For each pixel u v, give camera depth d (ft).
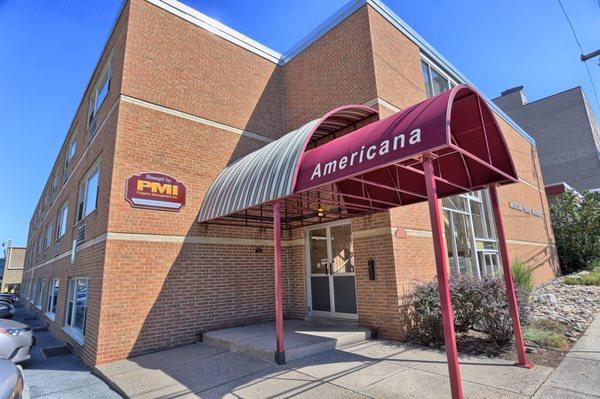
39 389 18.94
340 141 19.19
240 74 36.47
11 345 23.36
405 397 14.76
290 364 19.86
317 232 33.12
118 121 26.84
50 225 61.77
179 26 32.55
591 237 67.62
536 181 65.26
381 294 26.37
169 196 28.32
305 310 32.55
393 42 33.27
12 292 157.99
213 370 19.66
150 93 29.12
